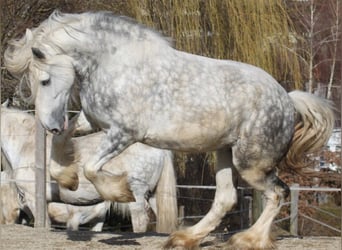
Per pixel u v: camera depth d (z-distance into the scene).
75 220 15.12
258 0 21.80
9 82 20.86
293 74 22.02
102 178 10.27
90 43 10.34
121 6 22.62
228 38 21.92
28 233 12.92
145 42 10.45
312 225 19.09
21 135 15.02
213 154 20.34
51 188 14.79
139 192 14.32
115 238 12.20
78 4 23.41
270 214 10.91
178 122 10.27
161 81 10.29
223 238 12.23
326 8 35.09
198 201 21.03
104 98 10.30
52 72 10.34
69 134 12.41
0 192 15.45
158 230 14.52
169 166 14.54
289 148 11.28
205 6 21.91
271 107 10.62
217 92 10.38
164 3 21.83
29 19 23.50
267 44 21.86
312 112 11.19
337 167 19.66
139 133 10.33
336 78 35.75
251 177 10.79
